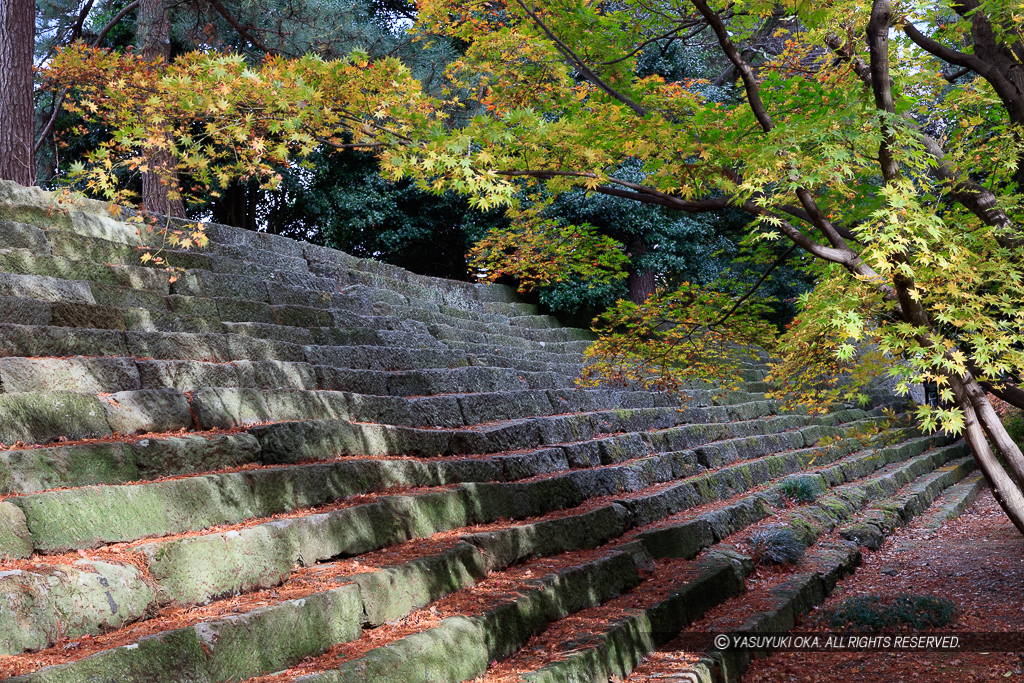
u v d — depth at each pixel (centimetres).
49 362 458
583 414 959
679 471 955
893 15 454
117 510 353
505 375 962
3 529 302
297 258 1012
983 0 485
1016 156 471
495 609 433
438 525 530
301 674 313
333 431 558
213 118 391
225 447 475
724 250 1856
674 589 600
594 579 555
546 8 566
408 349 872
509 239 665
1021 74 502
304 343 767
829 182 427
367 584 390
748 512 888
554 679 401
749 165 438
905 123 412
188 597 339
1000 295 421
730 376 711
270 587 378
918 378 402
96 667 256
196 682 287
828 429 1511
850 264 450
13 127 887
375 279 1138
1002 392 461
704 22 568
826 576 772
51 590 284
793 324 516
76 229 725
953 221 507
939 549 959
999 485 420
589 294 1563
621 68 583
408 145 423
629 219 1616
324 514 436
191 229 598
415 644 359
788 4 495
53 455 371
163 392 495
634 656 486
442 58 1224
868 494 1166
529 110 478
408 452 641
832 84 511
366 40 1198
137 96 385
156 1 1155
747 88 480
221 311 729
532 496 660
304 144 394
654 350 680
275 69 382
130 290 648
